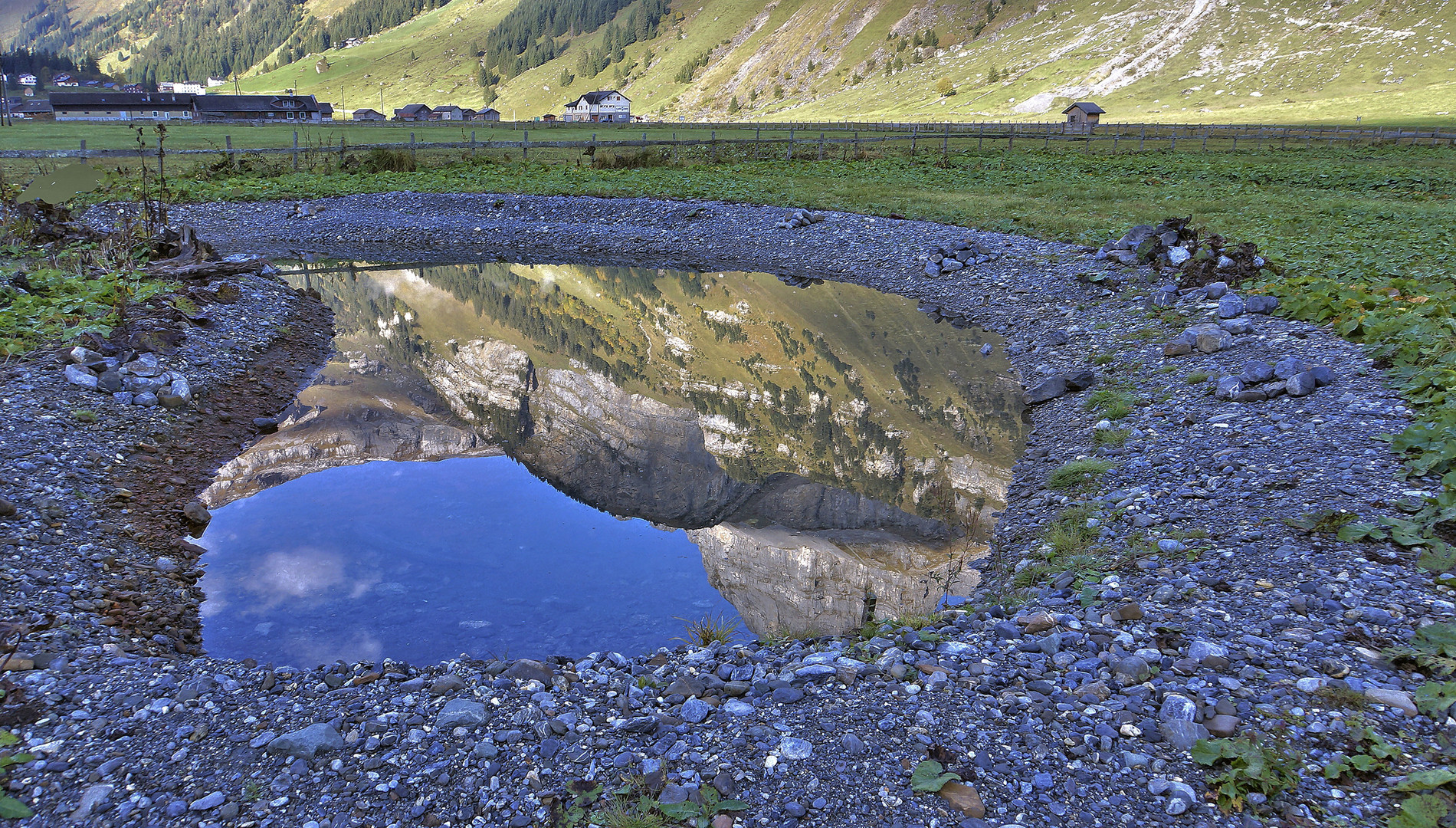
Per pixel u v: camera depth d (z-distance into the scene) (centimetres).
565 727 418
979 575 689
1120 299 1414
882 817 353
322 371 1280
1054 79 15312
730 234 2303
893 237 2091
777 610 646
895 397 1206
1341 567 528
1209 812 347
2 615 519
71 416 873
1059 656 470
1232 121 10138
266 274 1695
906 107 16150
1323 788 349
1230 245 1456
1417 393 793
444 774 381
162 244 1664
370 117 14462
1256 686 422
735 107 19312
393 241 2389
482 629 610
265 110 12638
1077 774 374
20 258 1580
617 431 1188
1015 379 1217
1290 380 864
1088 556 630
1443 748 360
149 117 11881
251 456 930
